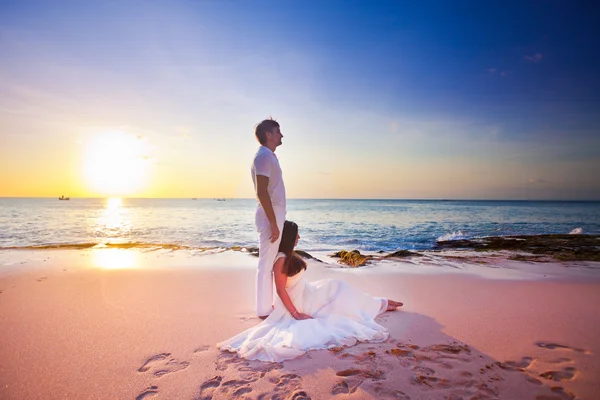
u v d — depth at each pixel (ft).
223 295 14.03
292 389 6.91
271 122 11.34
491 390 6.81
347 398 6.58
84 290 14.69
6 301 12.97
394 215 95.50
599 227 59.98
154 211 122.62
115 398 6.64
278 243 11.00
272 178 11.05
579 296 14.07
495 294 14.40
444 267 20.88
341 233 47.16
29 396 6.69
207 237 41.55
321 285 11.02
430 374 7.48
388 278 17.65
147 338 9.53
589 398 6.52
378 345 9.04
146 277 17.35
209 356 8.45
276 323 10.07
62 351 8.67
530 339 9.43
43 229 48.55
